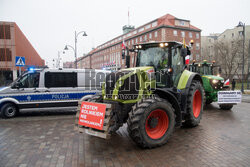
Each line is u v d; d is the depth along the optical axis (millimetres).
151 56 5586
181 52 4902
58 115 7793
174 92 5176
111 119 3963
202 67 10320
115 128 4090
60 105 7781
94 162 3500
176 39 40594
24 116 7609
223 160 3572
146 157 3723
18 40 28484
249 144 4367
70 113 8219
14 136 5016
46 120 6875
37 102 7535
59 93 7758
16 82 7414
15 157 3719
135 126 3906
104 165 3383
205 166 3348
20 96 7355
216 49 36781
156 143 4129
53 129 5676
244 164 3410
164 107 4254
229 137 4855
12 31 27094
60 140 4695
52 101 7684
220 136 4938
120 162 3506
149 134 4168
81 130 4227
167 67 5242
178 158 3668
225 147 4195
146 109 3965
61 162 3500
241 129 5547
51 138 4848
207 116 7301
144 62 5695
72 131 5469
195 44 43844
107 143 4492
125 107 4379
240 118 6957
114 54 59281
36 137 4930
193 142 4523
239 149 4082
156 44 5477
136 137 3943
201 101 6109
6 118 7238
